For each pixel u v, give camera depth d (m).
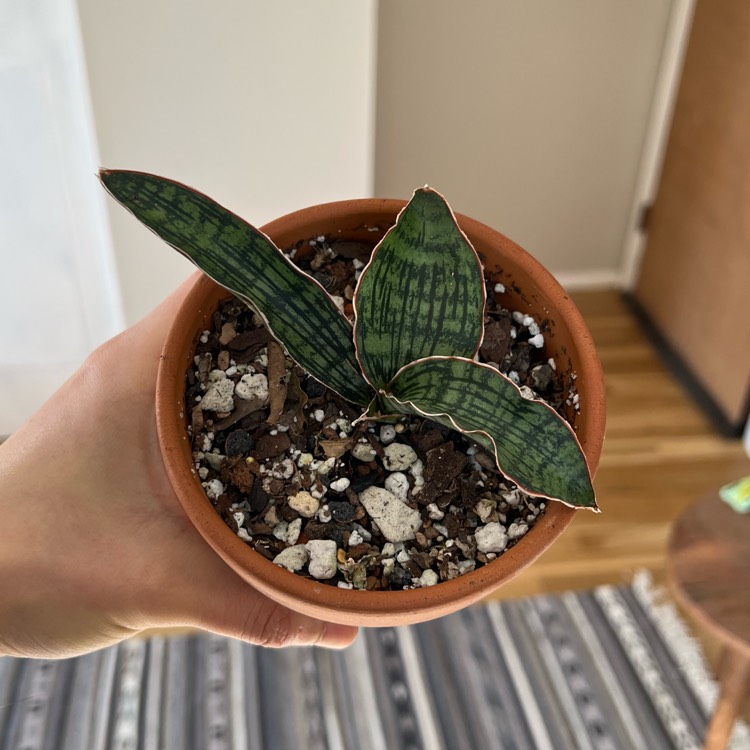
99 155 0.62
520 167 0.90
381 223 0.26
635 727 0.61
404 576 0.23
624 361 0.92
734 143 0.77
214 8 0.56
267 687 0.63
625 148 0.91
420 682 0.63
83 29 0.56
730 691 0.53
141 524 0.27
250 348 0.25
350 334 0.23
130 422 0.28
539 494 0.20
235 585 0.27
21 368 0.76
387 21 0.78
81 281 0.72
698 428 0.85
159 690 0.62
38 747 0.58
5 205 0.66
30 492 0.27
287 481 0.24
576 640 0.67
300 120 0.62
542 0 0.79
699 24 0.79
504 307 0.27
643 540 0.74
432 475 0.24
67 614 0.26
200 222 0.20
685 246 0.87
